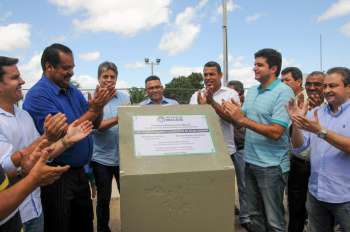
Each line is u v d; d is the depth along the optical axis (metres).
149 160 2.47
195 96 4.91
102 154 4.40
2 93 2.57
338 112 2.92
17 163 2.17
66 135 2.30
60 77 3.06
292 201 3.94
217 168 2.51
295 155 3.81
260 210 3.66
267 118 3.40
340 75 2.85
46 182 1.61
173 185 2.46
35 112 2.98
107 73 4.45
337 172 2.86
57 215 2.99
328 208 2.98
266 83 3.51
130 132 2.57
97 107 2.98
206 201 2.53
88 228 3.31
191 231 2.54
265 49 3.51
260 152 3.46
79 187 3.18
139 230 2.47
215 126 2.72
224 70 9.78
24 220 2.57
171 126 2.64
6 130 2.54
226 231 2.59
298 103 2.96
